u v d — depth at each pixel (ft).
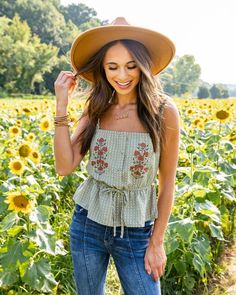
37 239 9.42
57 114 7.26
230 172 14.29
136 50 6.72
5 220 9.79
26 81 197.67
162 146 6.93
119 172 6.85
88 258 7.25
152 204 7.20
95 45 7.04
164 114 6.84
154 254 7.08
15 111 29.37
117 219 6.99
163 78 8.19
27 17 287.28
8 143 17.93
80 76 7.61
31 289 10.14
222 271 12.45
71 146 7.35
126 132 6.87
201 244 11.04
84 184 7.40
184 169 12.09
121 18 6.93
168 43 7.00
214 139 15.26
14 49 193.77
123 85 6.79
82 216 7.34
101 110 7.11
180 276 11.27
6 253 9.55
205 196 12.81
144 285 6.96
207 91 234.79
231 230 14.78
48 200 13.56
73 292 10.66
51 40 290.76
